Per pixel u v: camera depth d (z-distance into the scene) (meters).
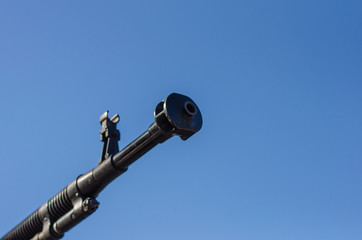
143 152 5.52
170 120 4.81
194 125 5.09
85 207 5.93
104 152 6.21
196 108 5.16
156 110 5.05
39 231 6.71
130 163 5.73
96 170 5.95
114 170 5.79
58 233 6.37
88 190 6.09
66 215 6.21
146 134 5.31
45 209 6.52
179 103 5.03
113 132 6.34
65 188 6.37
